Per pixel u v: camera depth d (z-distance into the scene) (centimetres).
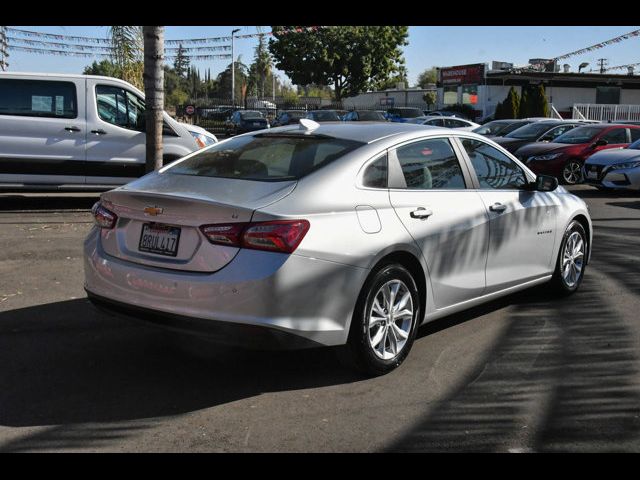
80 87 1012
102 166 1022
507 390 412
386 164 446
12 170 991
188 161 479
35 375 427
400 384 420
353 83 4859
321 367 447
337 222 396
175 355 466
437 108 4544
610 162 1362
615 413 380
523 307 591
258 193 395
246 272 365
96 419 368
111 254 422
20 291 610
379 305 425
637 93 4328
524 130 1858
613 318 559
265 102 5084
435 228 456
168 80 7569
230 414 376
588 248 644
